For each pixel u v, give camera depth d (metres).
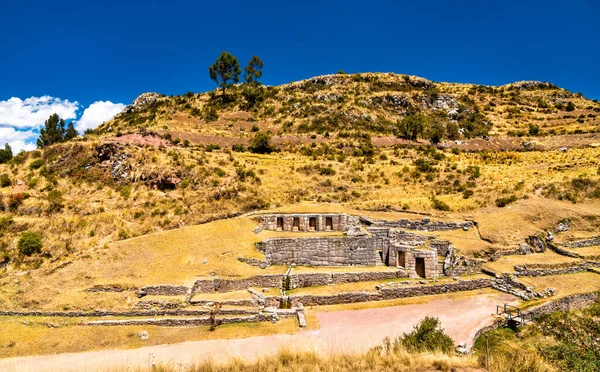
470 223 40.97
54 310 27.45
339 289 31.84
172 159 49.56
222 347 22.72
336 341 22.98
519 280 32.06
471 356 18.20
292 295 30.09
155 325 26.09
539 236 38.00
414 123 91.25
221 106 112.06
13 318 26.75
